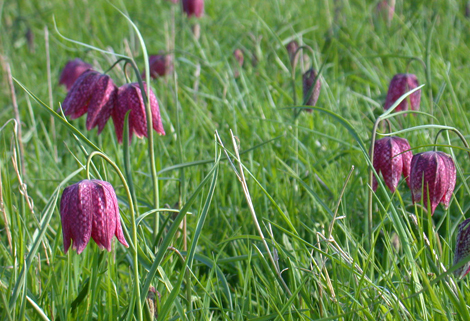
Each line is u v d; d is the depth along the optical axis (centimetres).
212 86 167
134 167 131
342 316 100
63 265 108
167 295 104
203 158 132
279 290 106
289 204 119
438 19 196
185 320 102
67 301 104
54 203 98
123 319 103
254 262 111
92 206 99
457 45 182
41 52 215
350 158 127
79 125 153
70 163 134
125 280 115
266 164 129
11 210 108
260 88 157
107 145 139
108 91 109
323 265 104
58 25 247
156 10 255
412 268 102
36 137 133
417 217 104
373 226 117
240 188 125
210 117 143
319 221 118
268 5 239
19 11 252
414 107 127
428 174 105
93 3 262
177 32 215
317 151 133
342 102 145
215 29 212
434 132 129
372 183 111
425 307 101
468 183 120
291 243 114
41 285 108
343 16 214
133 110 108
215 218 122
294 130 132
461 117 131
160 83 159
